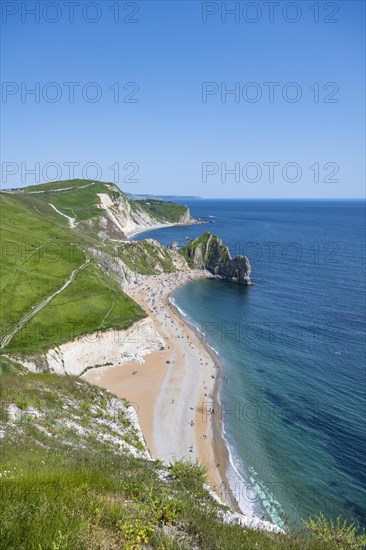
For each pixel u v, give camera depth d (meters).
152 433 49.94
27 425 24.39
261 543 11.59
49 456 18.52
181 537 10.65
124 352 72.88
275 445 48.47
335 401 58.12
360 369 67.94
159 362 72.44
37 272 85.19
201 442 48.72
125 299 86.38
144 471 19.66
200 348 79.50
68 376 41.31
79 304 77.50
